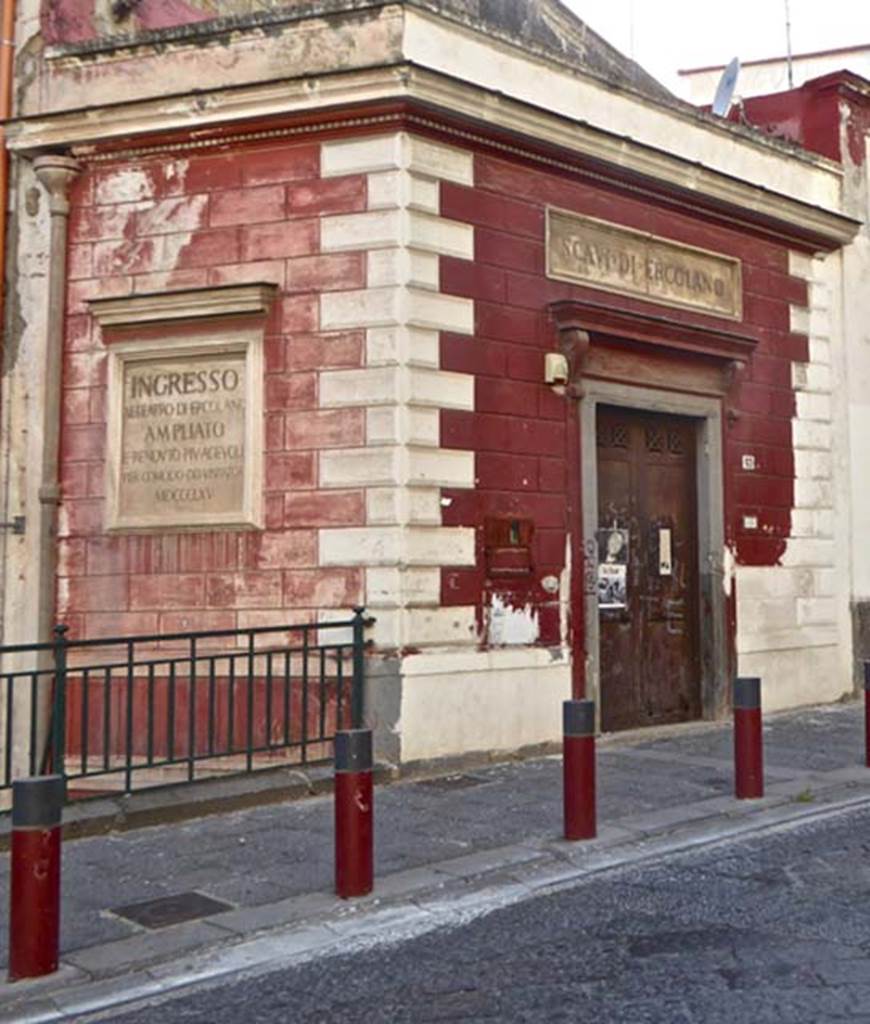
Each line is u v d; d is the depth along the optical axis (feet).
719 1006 14.97
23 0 35.24
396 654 30.07
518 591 33.06
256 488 31.63
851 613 44.42
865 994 15.21
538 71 34.58
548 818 25.77
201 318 32.37
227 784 27.27
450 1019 14.97
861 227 46.11
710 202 39.29
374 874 21.52
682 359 38.55
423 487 30.78
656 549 38.55
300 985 16.58
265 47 32.19
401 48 30.89
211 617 31.96
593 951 17.40
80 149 33.78
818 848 23.31
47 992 16.42
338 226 31.30
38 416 34.01
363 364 30.81
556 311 34.24
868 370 46.24
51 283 33.86
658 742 35.29
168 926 18.84
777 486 41.91
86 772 25.64
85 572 33.32
